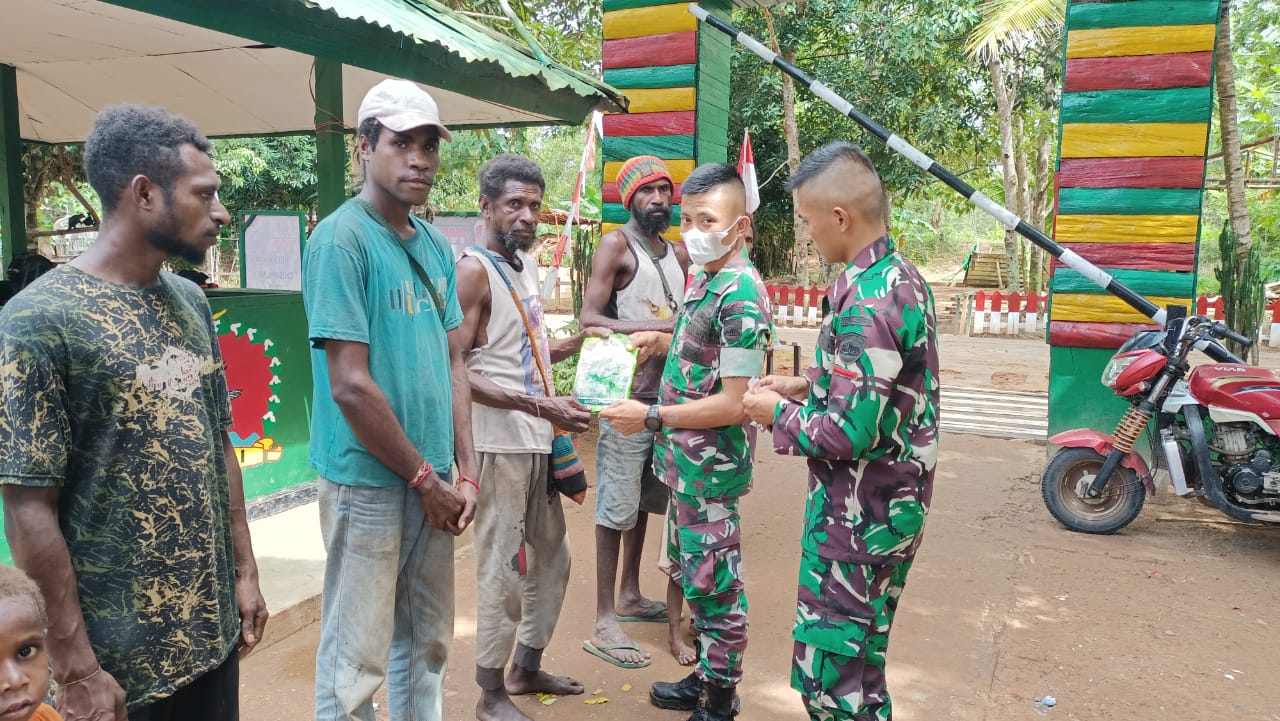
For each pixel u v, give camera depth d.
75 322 1.54
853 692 2.20
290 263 5.81
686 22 6.32
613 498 3.45
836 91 16.66
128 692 1.63
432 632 2.38
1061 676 3.31
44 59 5.51
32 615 1.33
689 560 2.74
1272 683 3.27
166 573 1.67
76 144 7.87
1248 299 6.55
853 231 2.16
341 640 2.15
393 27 3.83
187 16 3.28
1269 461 4.67
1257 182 15.69
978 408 8.97
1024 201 21.97
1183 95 5.41
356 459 2.12
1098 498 5.13
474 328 2.72
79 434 1.57
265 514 4.80
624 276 3.60
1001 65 16.67
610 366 2.88
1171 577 4.38
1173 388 4.92
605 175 6.69
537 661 3.12
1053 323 5.81
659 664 3.41
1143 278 5.60
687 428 2.66
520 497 2.80
